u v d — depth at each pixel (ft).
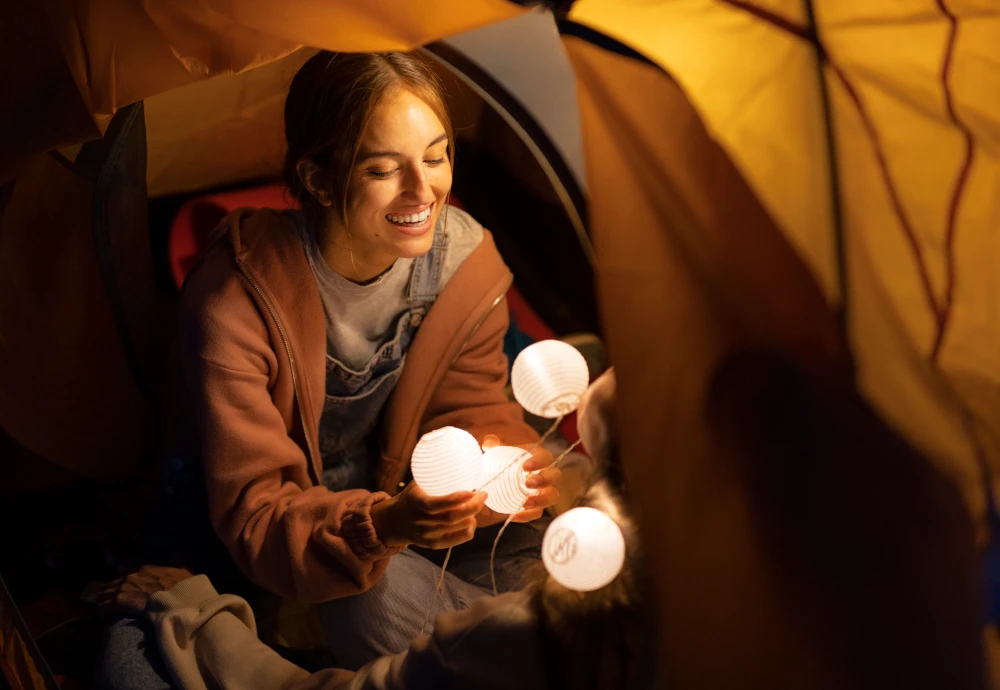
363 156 4.44
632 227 4.05
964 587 3.70
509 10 4.05
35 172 5.38
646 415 3.95
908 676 3.67
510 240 7.96
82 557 5.97
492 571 5.11
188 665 4.51
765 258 3.83
